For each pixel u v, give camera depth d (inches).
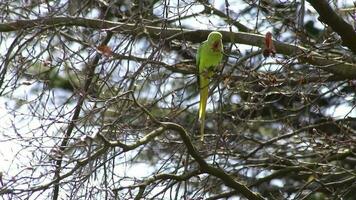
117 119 496.7
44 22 542.3
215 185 585.3
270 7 558.9
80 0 571.8
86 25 551.2
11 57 534.0
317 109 594.9
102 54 503.5
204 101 531.2
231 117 591.5
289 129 634.8
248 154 625.0
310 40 566.3
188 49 568.7
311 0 519.2
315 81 563.2
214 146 567.8
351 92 653.9
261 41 560.1
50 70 533.0
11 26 547.5
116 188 485.1
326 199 617.0
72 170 470.0
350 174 607.2
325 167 632.4
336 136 596.7
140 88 532.1
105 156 489.1
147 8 531.8
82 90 504.1
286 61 520.4
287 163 640.4
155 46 520.4
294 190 679.7
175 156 611.8
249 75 521.3
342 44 547.5
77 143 478.0
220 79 497.7
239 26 625.3
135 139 509.4
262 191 677.9
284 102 669.3
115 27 526.6
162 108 572.7
